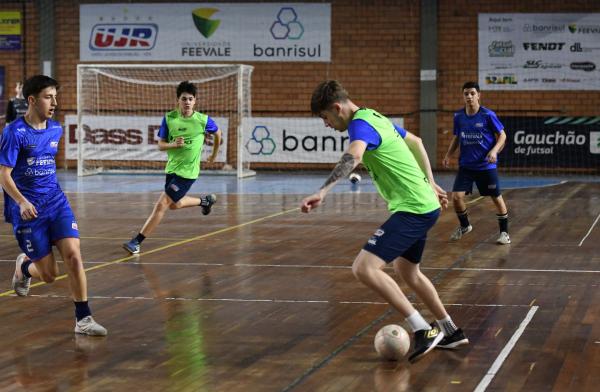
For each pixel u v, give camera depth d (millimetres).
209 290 8883
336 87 5988
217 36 26359
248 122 26188
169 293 8727
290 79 26188
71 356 6395
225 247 11805
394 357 6188
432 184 6398
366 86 26047
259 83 26328
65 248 6945
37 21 26875
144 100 26453
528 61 25391
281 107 26266
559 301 8273
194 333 7082
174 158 11523
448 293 8672
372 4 25797
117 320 7559
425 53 25672
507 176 24812
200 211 16172
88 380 5801
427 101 25781
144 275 9734
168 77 26500
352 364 6141
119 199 18359
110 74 26016
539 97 25406
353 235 12953
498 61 25484
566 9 25141
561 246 11781
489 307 8008
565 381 5695
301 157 26188
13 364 6191
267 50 26234
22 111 21844
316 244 12062
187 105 11469
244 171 25109
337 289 8906
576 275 9633
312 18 26016
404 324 7367
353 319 7555
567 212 15711
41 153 6902
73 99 26906
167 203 11461
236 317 7656
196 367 6094
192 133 11516
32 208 6707
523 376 5812
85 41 26734
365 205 17078
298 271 9977
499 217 12062
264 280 9430
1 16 26953
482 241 12266
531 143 25375
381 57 25938
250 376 5871
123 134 26266
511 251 11375
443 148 25953
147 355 6414
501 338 6828
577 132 25156
